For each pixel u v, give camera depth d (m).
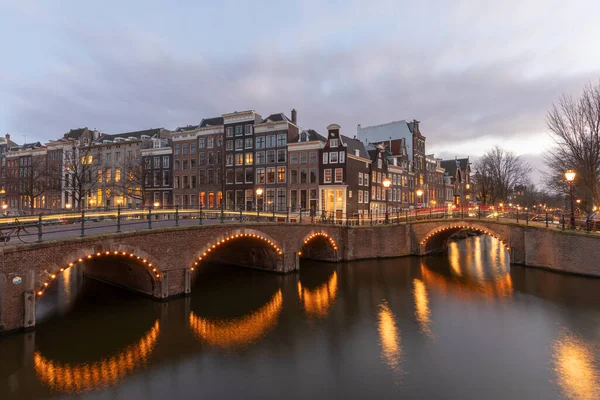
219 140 45.91
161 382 10.37
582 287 20.38
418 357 12.23
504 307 17.45
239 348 12.80
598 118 23.78
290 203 41.47
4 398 9.30
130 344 12.84
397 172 50.09
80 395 9.56
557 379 10.69
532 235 25.72
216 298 18.70
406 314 16.59
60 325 14.31
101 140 56.97
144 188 44.28
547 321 15.52
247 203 43.78
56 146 56.94
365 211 42.31
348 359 12.06
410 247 31.72
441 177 65.75
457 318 16.03
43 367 10.98
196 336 13.72
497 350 12.73
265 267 25.39
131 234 15.12
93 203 53.59
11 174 62.81
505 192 54.03
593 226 23.78
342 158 38.78
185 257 17.66
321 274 24.55
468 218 29.14
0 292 11.52
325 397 9.72
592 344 13.16
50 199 57.28
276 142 42.41
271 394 9.86
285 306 17.67
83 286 20.22
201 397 9.64
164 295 16.81
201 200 46.72
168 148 49.22
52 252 12.62
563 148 28.52
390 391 10.05
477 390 10.09
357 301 18.61
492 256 33.03
